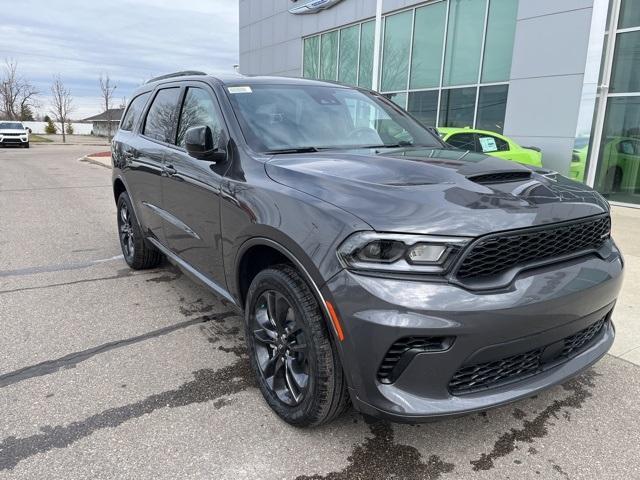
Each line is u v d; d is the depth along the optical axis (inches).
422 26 522.0
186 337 141.6
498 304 77.8
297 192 94.0
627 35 371.2
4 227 286.7
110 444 95.3
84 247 243.1
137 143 177.0
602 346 103.3
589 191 104.3
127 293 176.7
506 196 87.2
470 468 90.4
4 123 1304.1
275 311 101.9
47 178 552.4
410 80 544.4
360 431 100.3
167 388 115.2
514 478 88.0
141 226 182.4
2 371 121.6
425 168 98.6
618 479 88.0
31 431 98.7
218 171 118.6
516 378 87.7
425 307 75.5
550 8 391.2
